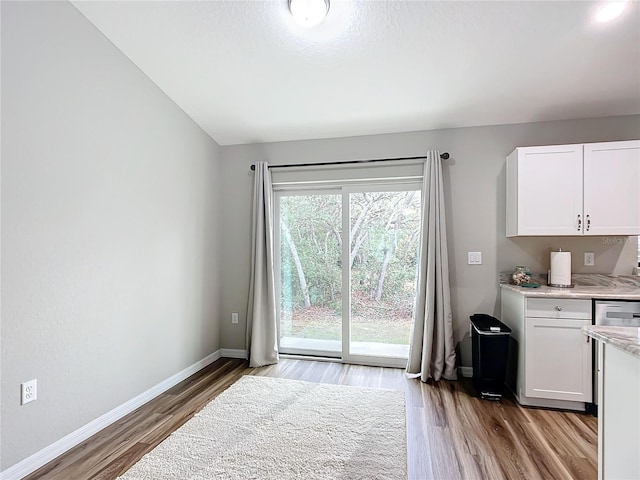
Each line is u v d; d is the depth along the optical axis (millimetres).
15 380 1854
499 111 3137
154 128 2908
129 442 2184
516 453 2039
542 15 2168
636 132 3068
